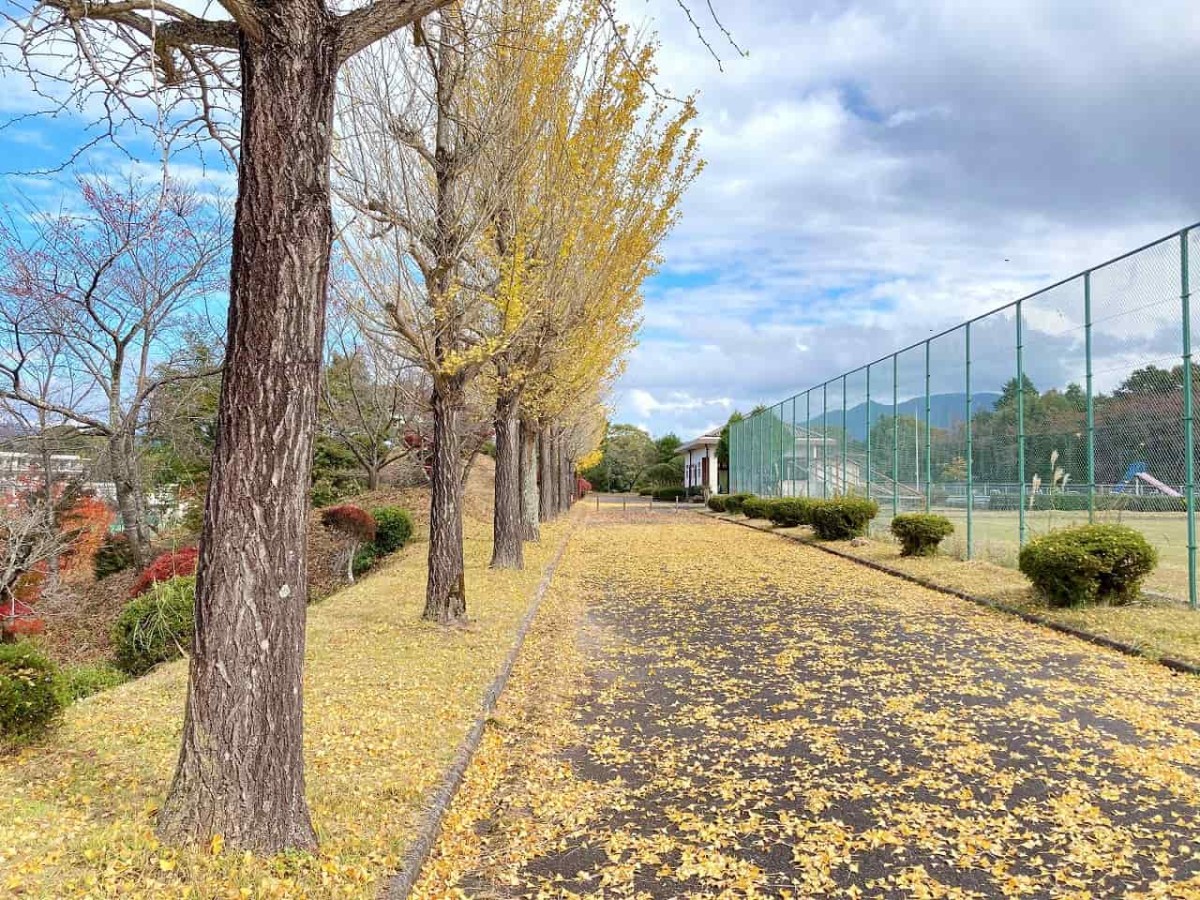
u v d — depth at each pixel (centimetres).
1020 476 1290
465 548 1711
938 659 779
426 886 347
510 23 815
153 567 1288
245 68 338
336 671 677
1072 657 775
